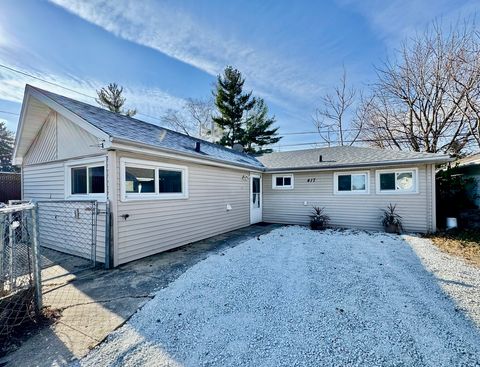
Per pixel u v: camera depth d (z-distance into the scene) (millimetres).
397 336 2555
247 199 10047
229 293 3602
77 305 3256
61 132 6250
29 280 2971
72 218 5855
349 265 4895
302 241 7051
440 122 14562
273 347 2387
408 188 8453
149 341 2484
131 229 5242
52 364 2164
